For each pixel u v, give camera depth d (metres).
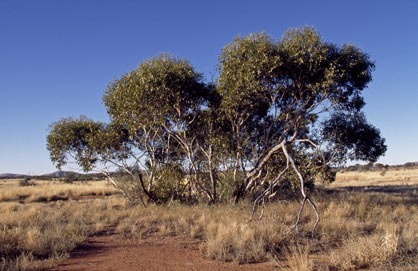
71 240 8.25
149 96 13.38
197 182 15.03
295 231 8.13
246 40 12.92
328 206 12.70
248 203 13.80
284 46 12.66
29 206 18.81
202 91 14.72
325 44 12.82
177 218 11.74
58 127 18.52
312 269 5.71
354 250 6.42
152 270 6.06
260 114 15.99
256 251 6.81
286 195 16.75
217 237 7.95
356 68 12.82
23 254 6.48
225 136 14.77
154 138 17.22
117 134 16.86
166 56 14.05
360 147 16.22
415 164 128.88
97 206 16.52
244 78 12.34
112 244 8.54
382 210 12.18
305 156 14.94
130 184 16.98
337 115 15.87
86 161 17.81
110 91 16.66
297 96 14.30
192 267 6.25
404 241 6.88
